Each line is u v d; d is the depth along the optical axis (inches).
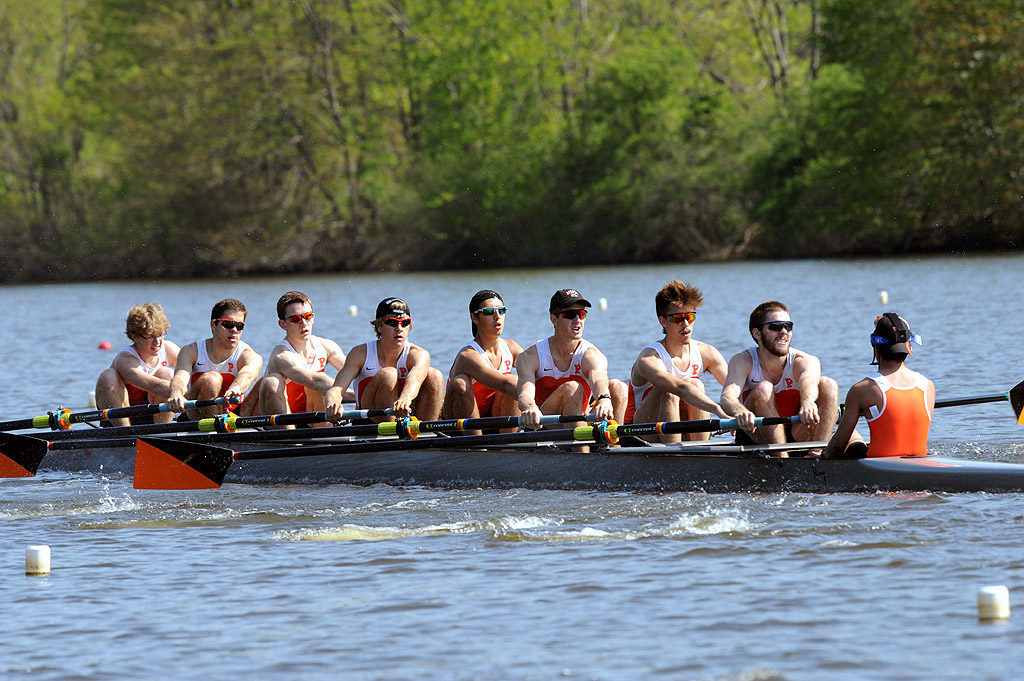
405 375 1706.4
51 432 1910.7
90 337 4345.5
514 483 1625.2
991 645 876.0
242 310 1819.6
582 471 1577.3
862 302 4377.5
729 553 1163.3
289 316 1775.3
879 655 869.2
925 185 7544.3
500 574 1121.4
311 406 1818.4
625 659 884.6
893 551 1133.1
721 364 1552.7
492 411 1695.4
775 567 1103.6
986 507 1273.4
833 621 944.9
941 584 1023.6
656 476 1524.4
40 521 1471.5
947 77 7313.0
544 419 1521.9
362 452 1648.6
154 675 885.2
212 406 1802.4
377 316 1679.4
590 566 1138.0
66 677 885.8
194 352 1824.6
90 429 1883.6
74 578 1160.2
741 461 1464.1
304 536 1318.9
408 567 1160.8
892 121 7524.6
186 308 5944.9
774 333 1432.1
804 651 884.0
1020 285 4694.9
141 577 1156.5
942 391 2255.2
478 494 1573.6
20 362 3531.0
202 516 1472.7
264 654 920.9
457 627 969.5
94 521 1456.7
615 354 3083.2
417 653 912.3
